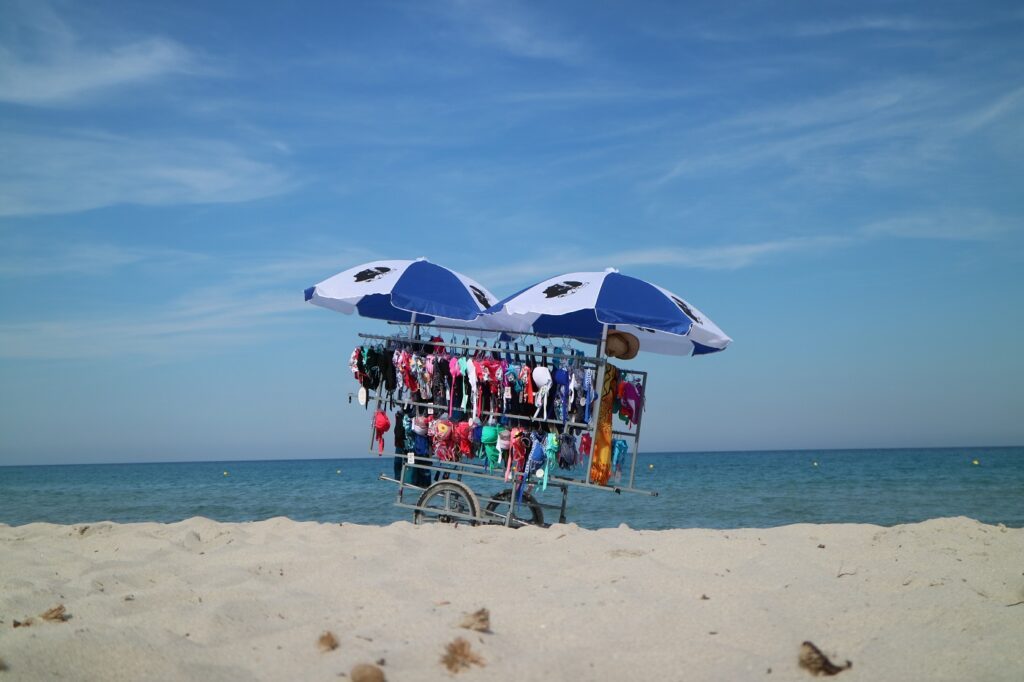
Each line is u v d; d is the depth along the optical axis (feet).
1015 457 287.89
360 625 13.21
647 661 11.63
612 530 24.75
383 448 28.09
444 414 27.78
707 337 27.63
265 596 15.14
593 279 26.35
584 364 26.13
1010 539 21.20
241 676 10.85
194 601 14.89
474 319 27.14
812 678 11.07
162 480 167.12
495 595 15.42
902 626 13.29
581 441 26.22
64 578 17.63
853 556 18.97
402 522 27.71
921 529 23.22
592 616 13.84
